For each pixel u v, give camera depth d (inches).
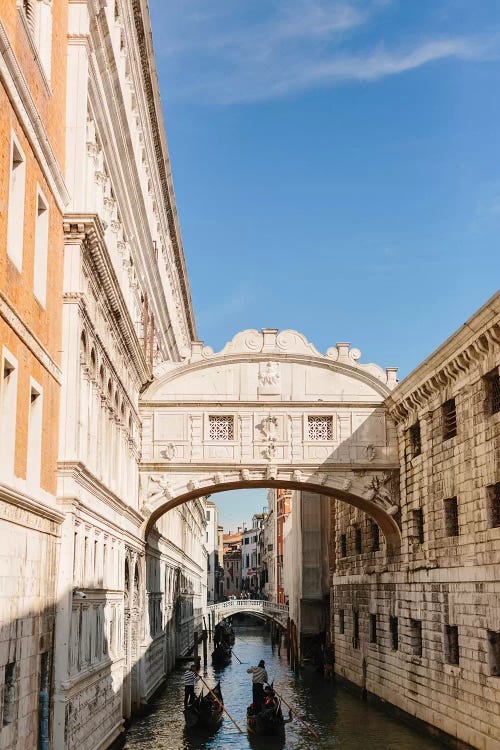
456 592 1061.8
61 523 740.0
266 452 1325.0
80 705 792.3
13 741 597.6
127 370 1190.3
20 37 616.7
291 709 1284.4
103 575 960.3
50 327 725.3
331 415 1343.5
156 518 1382.9
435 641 1132.5
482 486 995.9
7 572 574.9
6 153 568.7
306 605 2204.7
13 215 613.9
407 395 1245.1
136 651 1277.1
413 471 1258.6
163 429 1333.7
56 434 750.5
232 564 6589.6
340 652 1754.4
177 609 2188.7
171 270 1930.4
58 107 774.5
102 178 949.8
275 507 4431.6
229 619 4645.7
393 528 1331.2
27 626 631.8
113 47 976.3
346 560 1708.9
